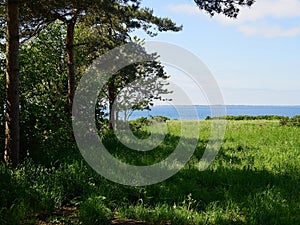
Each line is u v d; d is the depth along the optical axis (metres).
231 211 6.96
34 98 13.50
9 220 6.05
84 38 15.48
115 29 14.39
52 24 15.72
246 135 17.08
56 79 15.02
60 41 15.73
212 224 6.43
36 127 11.16
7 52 9.34
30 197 6.96
